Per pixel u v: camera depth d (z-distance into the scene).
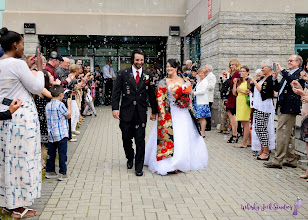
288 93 5.09
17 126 3.24
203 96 7.89
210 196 4.04
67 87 6.56
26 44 13.88
